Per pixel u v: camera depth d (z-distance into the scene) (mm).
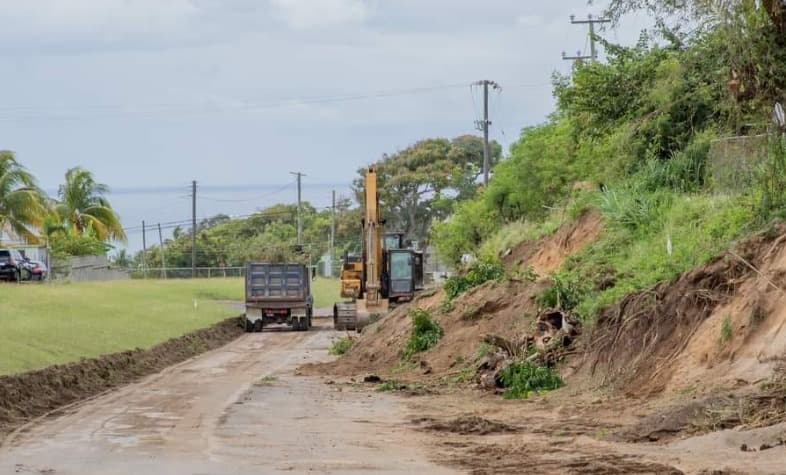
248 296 118750
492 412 45312
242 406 49031
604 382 47719
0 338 67562
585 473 29203
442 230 143125
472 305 68062
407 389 55938
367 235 99312
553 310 56156
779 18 39406
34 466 32938
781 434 31984
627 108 78000
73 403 53500
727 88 42594
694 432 35156
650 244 59781
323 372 69188
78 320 89125
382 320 81688
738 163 55969
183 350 88188
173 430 41031
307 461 32688
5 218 155375
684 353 44219
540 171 110438
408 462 32219
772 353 39438
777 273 42250
